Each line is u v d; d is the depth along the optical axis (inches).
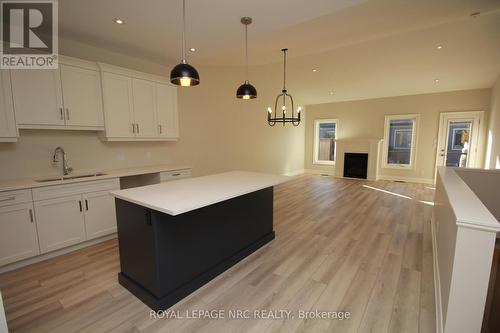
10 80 102.4
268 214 127.9
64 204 111.9
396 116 290.0
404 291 86.2
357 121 315.6
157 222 75.5
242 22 112.2
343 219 160.4
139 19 108.7
